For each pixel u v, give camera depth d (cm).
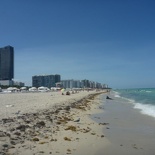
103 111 3597
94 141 1439
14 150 1109
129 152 1245
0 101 4369
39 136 1413
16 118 1930
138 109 3872
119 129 1945
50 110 2867
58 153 1139
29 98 5838
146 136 1667
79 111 3334
